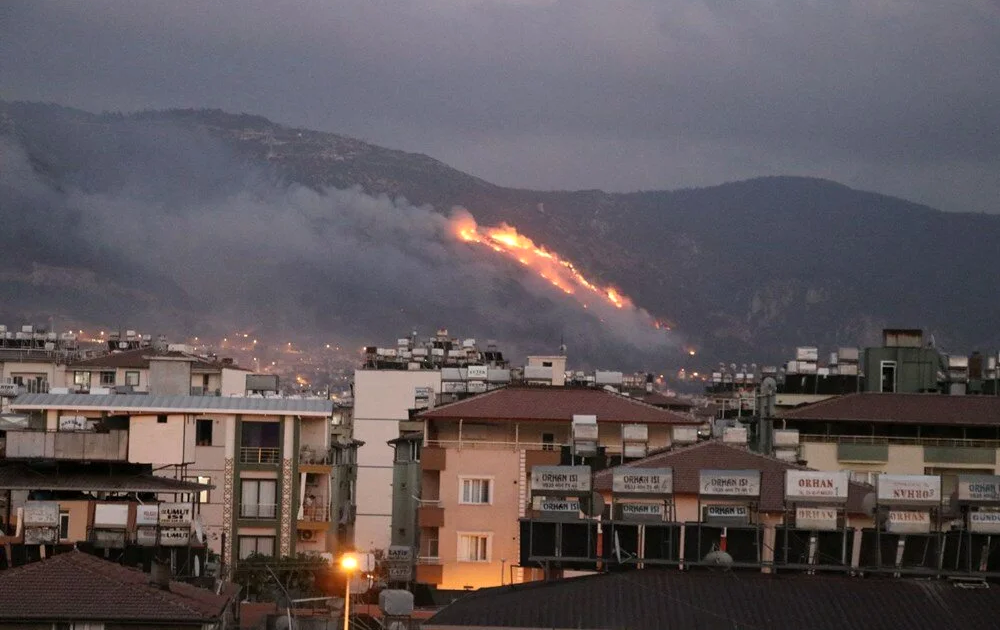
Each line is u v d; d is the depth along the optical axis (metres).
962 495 83.25
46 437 105.62
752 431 166.38
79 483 103.00
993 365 179.12
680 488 109.44
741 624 73.44
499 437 132.88
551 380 157.25
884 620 74.62
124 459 106.69
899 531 82.50
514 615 74.31
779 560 83.06
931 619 75.12
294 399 136.88
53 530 92.88
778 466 111.75
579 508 84.81
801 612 74.88
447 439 133.38
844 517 83.12
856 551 83.12
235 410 133.12
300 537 136.38
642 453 121.75
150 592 75.69
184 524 95.88
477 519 130.62
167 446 116.12
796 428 151.38
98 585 75.56
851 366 176.38
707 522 83.62
